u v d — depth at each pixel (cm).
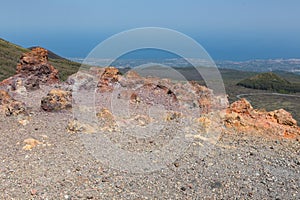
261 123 1288
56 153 959
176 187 827
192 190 817
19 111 1302
